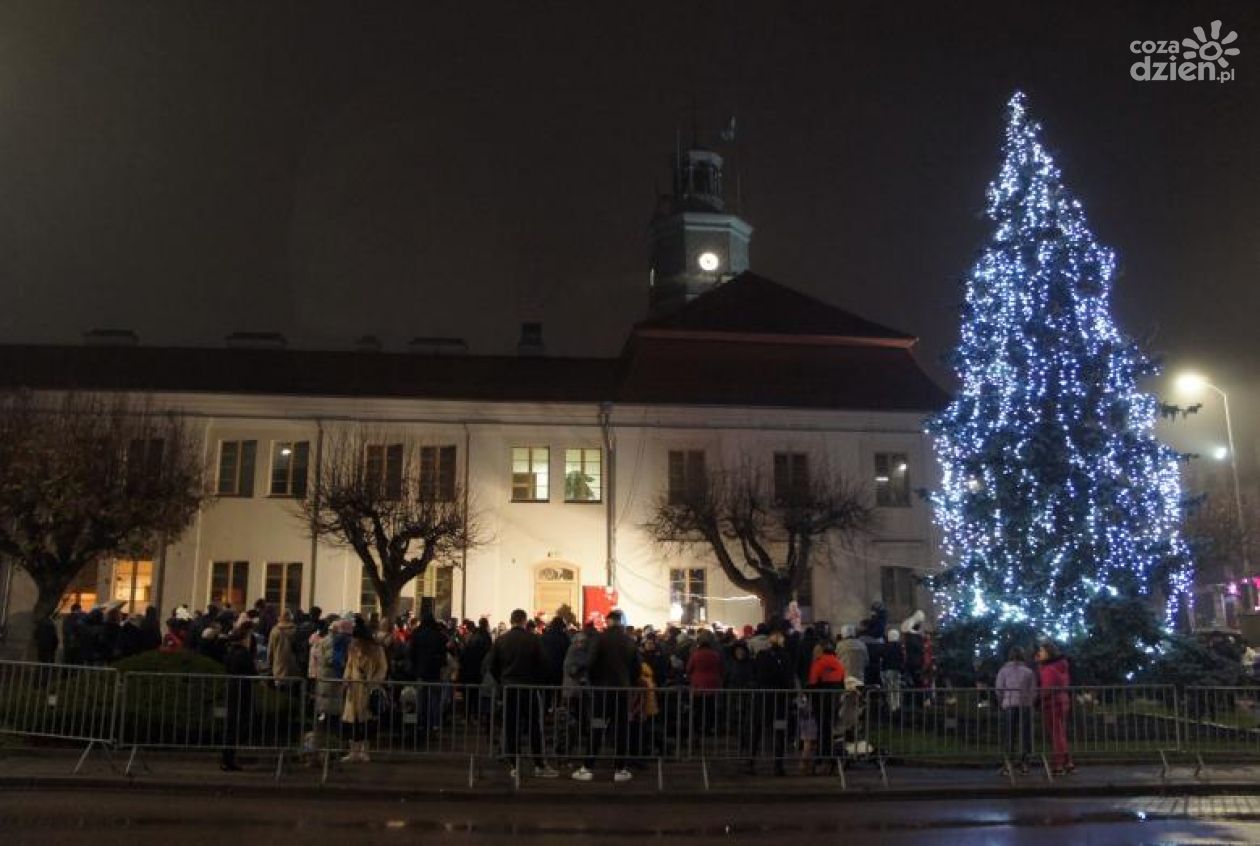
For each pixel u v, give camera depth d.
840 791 11.77
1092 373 18.56
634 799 11.41
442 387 33.12
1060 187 19.33
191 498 26.67
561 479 30.98
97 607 17.98
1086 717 13.51
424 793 11.28
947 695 13.01
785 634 15.92
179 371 32.94
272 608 19.97
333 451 29.86
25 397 26.34
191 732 12.58
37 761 12.32
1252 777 12.87
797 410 31.81
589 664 12.52
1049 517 18.06
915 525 31.47
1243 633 31.95
